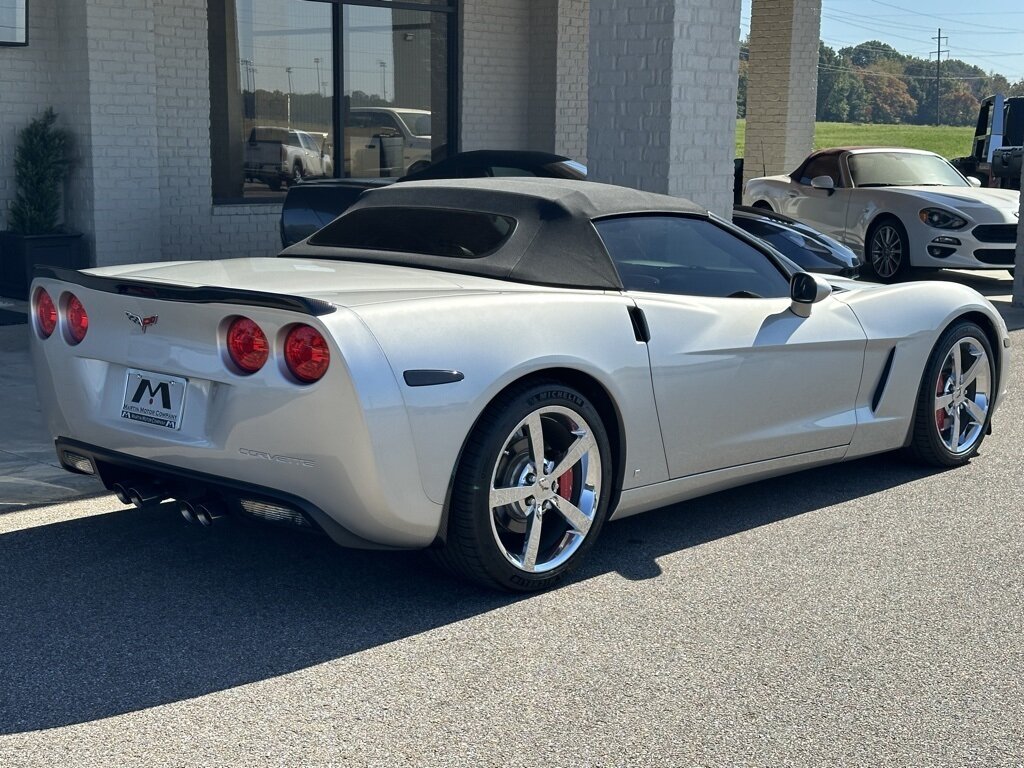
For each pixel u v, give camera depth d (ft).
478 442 12.61
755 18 58.13
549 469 13.46
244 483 12.42
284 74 41.68
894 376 17.75
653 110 27.94
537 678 11.35
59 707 10.57
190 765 9.57
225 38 39.78
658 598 13.48
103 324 13.34
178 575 13.87
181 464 12.78
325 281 13.09
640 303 14.37
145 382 13.06
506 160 31.50
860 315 17.26
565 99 48.14
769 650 12.10
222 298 11.99
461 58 46.52
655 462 14.64
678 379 14.57
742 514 16.69
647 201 15.48
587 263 14.30
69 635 12.14
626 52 28.25
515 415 12.78
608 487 14.10
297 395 11.78
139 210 36.35
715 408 15.14
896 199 42.45
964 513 16.88
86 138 35.14
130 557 14.40
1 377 24.52
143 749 9.83
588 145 29.19
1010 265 40.91
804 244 30.66
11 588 13.35
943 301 18.49
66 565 14.11
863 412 17.49
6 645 11.88
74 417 13.71
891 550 15.26
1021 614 13.21
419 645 12.07
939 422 19.03
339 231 16.01
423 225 15.23
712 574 14.29
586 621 12.78
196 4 38.32
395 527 12.25
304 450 11.89
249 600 13.17
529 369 12.87
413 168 46.14
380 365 11.75
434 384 12.08
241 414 12.14
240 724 10.30
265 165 41.57
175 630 12.32
